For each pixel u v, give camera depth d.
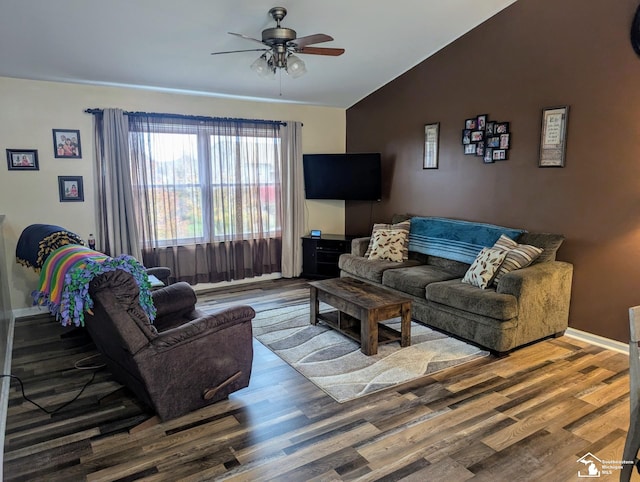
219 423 2.57
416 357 3.46
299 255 6.22
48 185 4.55
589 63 3.62
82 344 3.78
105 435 2.46
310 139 6.28
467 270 4.45
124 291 2.27
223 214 5.55
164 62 4.34
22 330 4.12
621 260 3.55
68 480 2.10
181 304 3.25
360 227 6.47
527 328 3.56
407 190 5.62
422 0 3.85
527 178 4.19
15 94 4.31
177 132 5.15
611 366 3.32
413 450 2.31
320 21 3.98
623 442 2.38
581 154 3.75
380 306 3.47
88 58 4.08
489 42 4.41
